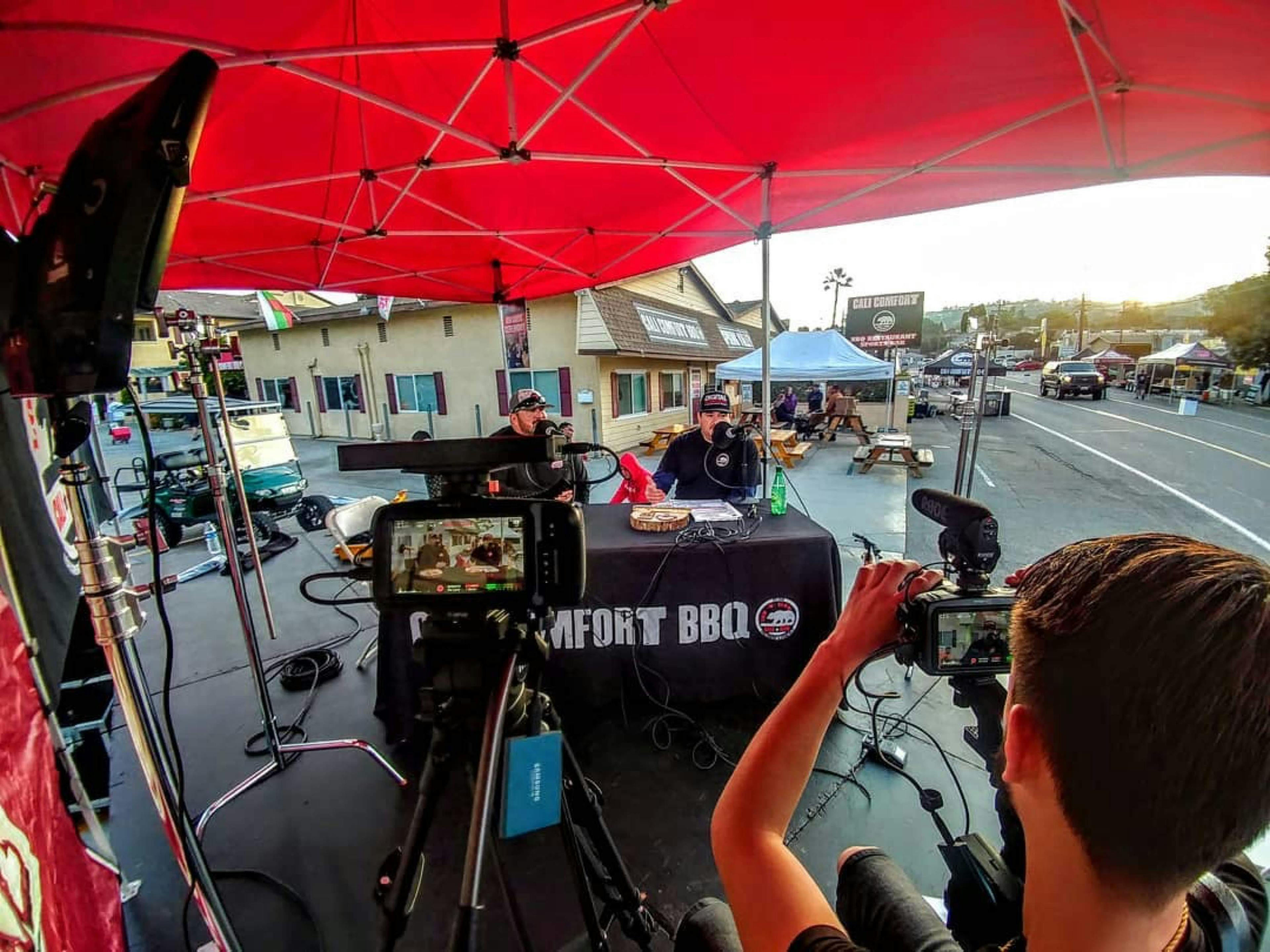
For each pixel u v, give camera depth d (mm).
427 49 1857
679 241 4355
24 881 902
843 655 602
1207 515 5043
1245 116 2105
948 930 540
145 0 1552
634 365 11656
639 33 1944
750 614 2287
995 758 862
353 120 2502
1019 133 2449
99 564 828
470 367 11625
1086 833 351
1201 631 301
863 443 11391
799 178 3094
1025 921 402
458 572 1010
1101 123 2264
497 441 945
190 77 608
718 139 2715
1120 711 323
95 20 1568
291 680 2795
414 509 1008
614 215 3824
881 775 2018
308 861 1720
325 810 1935
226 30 1754
